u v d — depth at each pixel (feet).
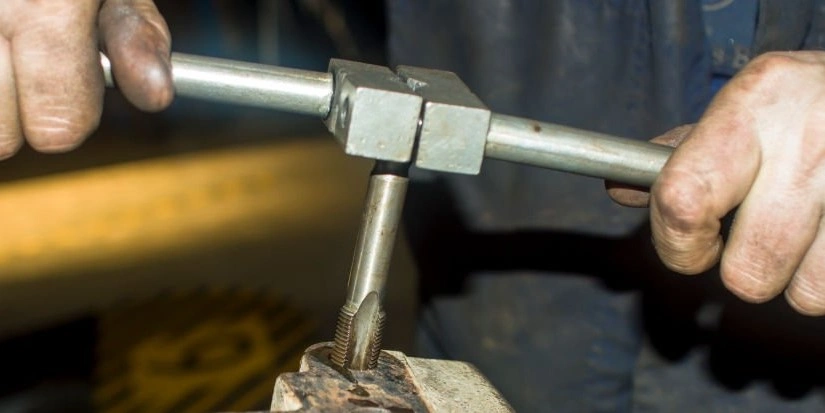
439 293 2.64
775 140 1.67
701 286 2.41
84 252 5.18
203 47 6.48
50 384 3.96
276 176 6.30
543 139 1.63
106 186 5.89
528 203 2.53
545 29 2.44
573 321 2.54
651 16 2.28
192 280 5.04
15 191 5.72
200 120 6.70
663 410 2.48
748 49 2.31
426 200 2.60
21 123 1.67
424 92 1.57
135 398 4.15
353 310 1.65
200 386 4.27
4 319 4.49
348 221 5.88
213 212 5.76
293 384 1.61
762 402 2.43
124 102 6.43
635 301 2.48
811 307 1.73
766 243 1.68
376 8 4.73
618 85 2.42
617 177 1.66
